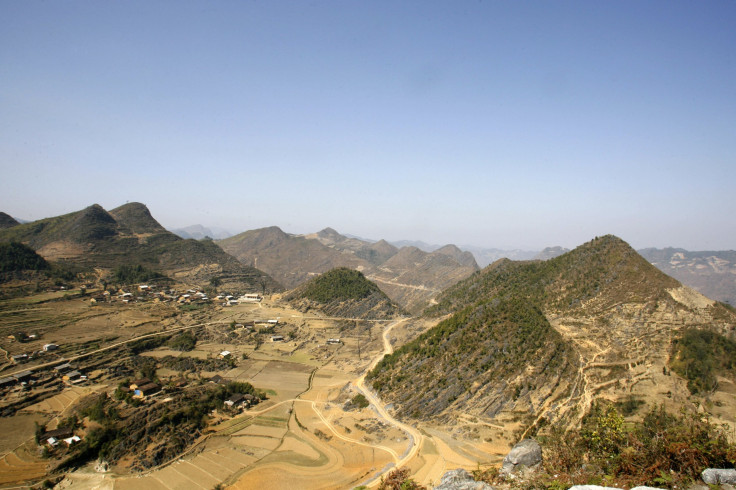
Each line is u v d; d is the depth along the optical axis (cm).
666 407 7744
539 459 3048
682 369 9119
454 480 2759
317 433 8969
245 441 8781
